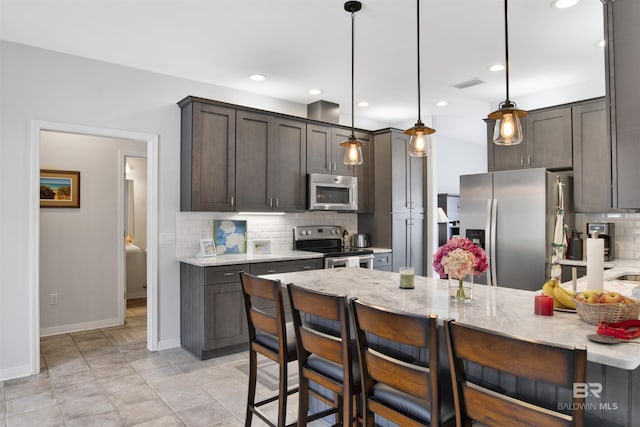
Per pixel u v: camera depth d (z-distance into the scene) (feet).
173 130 12.86
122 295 15.48
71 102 11.14
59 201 14.29
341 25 9.56
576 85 13.66
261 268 12.57
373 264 15.62
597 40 10.36
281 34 10.01
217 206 12.59
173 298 12.83
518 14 9.02
